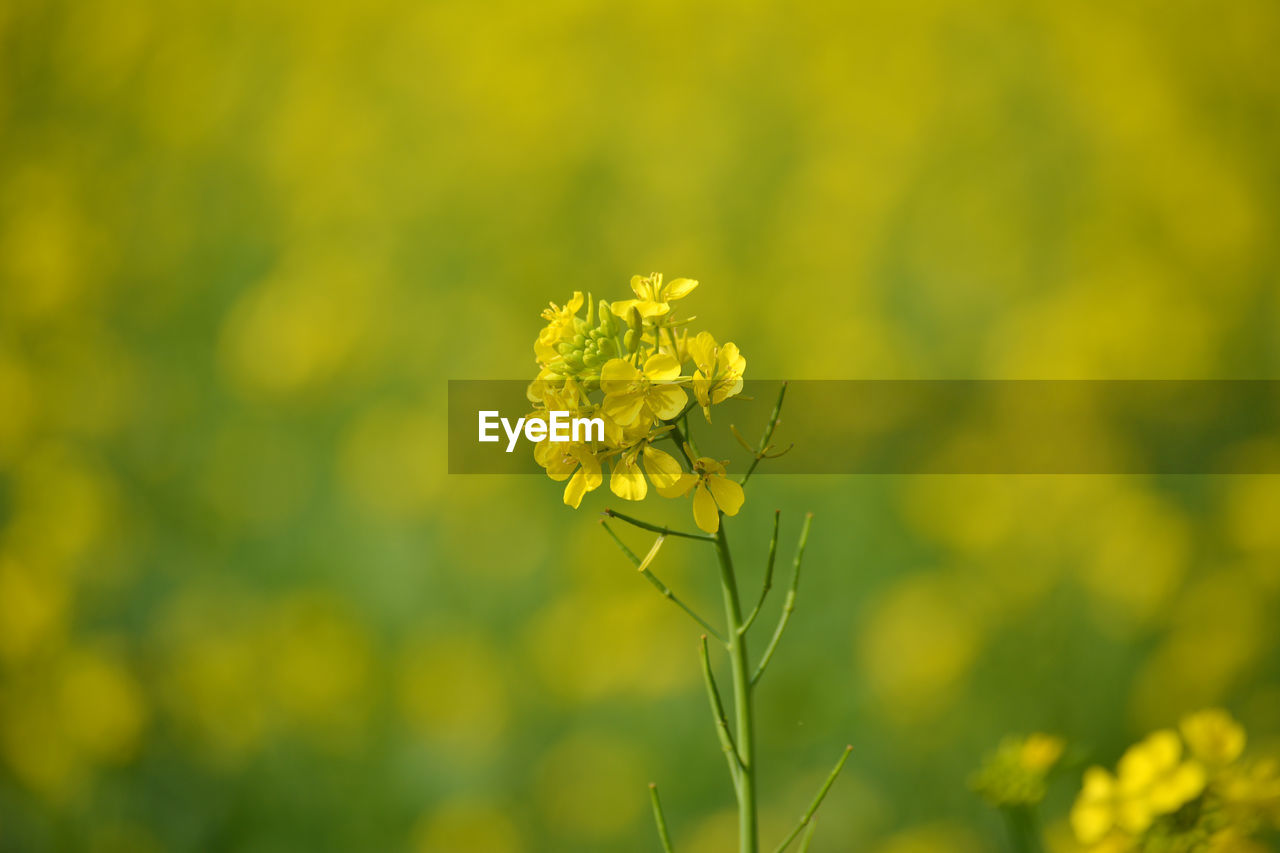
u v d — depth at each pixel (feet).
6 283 3.89
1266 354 3.87
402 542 3.21
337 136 4.40
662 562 3.08
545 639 2.92
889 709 2.65
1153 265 4.10
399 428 3.39
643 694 2.81
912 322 4.17
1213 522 3.05
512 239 4.09
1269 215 4.30
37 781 2.56
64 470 3.26
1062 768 1.64
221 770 2.65
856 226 4.29
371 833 2.60
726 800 2.60
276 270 4.03
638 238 4.19
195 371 3.74
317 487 3.39
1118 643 2.77
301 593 2.98
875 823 2.44
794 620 2.97
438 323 3.78
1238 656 2.63
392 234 4.13
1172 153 4.40
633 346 1.47
